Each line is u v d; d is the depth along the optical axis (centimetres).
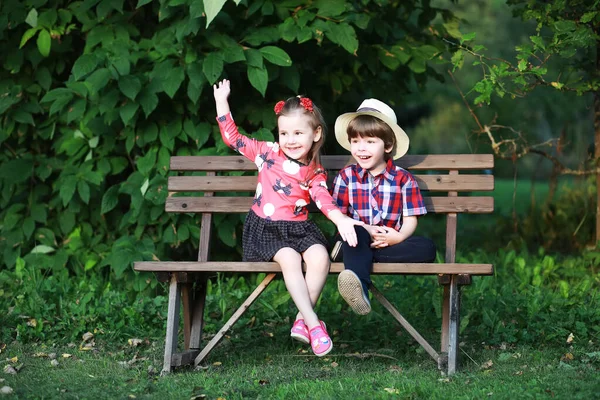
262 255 384
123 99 529
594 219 775
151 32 600
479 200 413
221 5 436
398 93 678
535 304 478
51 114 566
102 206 554
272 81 573
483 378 363
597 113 645
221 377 374
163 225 563
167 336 386
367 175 405
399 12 707
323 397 324
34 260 571
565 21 489
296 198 395
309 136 394
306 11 529
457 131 1594
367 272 369
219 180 435
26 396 336
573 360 403
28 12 570
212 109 563
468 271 363
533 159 1602
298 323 370
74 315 483
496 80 495
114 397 336
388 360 422
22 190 595
